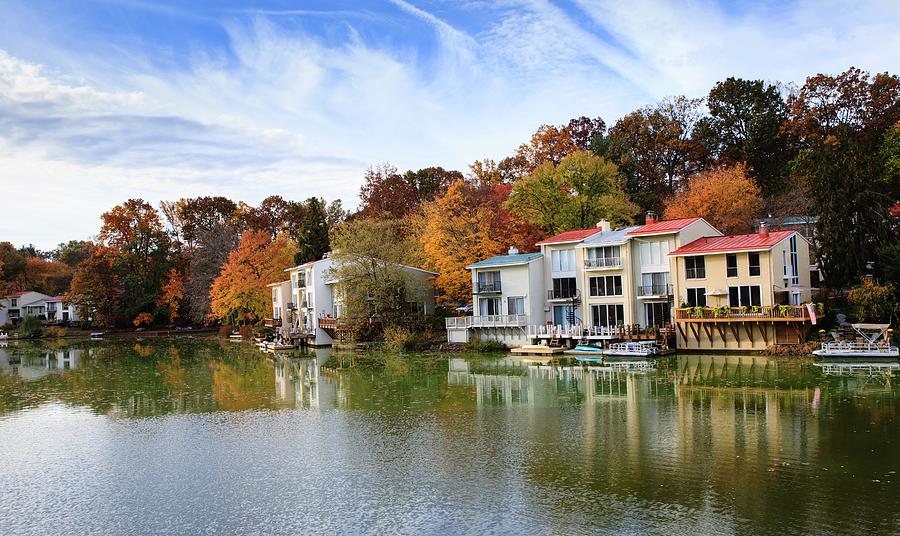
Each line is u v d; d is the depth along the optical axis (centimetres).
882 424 2994
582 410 3556
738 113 8381
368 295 7350
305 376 5344
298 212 13388
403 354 6588
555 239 6444
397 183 10250
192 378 5456
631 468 2561
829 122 7631
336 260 7544
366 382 4862
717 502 2197
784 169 7856
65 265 16588
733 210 6994
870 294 4938
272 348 7938
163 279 12225
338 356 6725
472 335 6675
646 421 3247
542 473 2555
